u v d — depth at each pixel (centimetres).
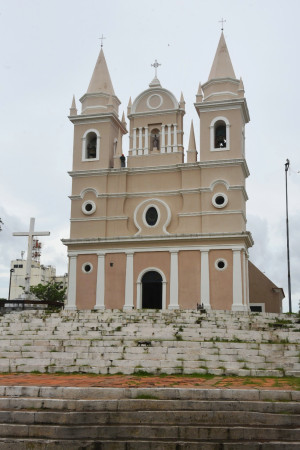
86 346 1822
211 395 1214
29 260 3384
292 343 1911
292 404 1118
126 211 3569
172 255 3366
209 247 3309
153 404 1130
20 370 1625
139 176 3594
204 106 3512
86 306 3441
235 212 3334
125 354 1731
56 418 1058
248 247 3544
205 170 3438
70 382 1380
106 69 3925
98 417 1065
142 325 2127
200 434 1015
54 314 2508
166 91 3659
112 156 3738
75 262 3525
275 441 991
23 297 3338
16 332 2073
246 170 3534
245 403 1127
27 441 978
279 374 1560
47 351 1809
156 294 3372
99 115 3697
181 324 2180
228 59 3631
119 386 1291
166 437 1013
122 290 3412
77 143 3738
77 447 964
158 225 3453
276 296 4066
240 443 968
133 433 1019
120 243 3466
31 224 3416
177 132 3616
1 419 1067
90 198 3616
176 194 3497
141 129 3672
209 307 3222
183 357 1714
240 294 3198
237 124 3469
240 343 1817
